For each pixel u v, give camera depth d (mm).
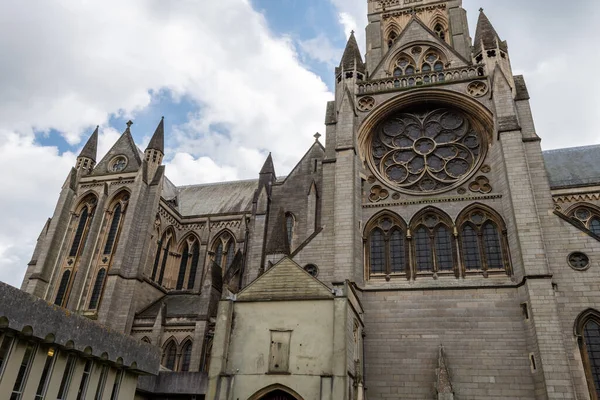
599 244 35406
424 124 46156
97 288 61188
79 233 67375
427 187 42906
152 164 69688
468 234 39594
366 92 47250
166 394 36688
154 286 64312
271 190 54812
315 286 32000
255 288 33031
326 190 43719
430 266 39062
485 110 43156
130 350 30156
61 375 24703
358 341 34469
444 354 34844
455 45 58281
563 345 31375
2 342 21188
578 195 52750
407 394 34156
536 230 35719
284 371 29578
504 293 35969
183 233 73312
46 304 23344
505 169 39000
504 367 33500
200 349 50781
